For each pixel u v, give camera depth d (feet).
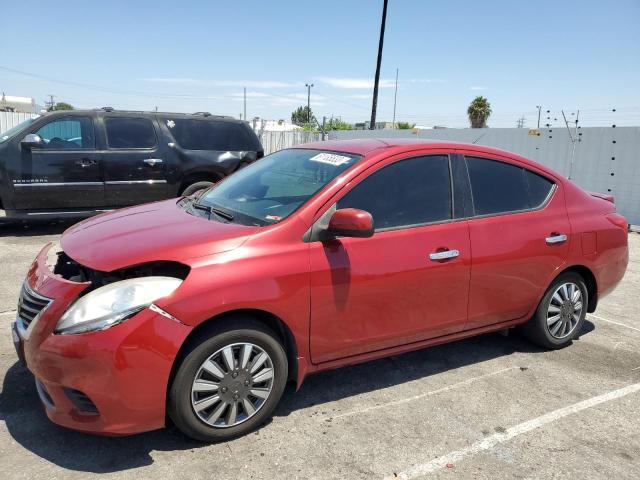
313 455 9.93
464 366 14.14
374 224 11.47
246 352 10.01
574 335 15.61
